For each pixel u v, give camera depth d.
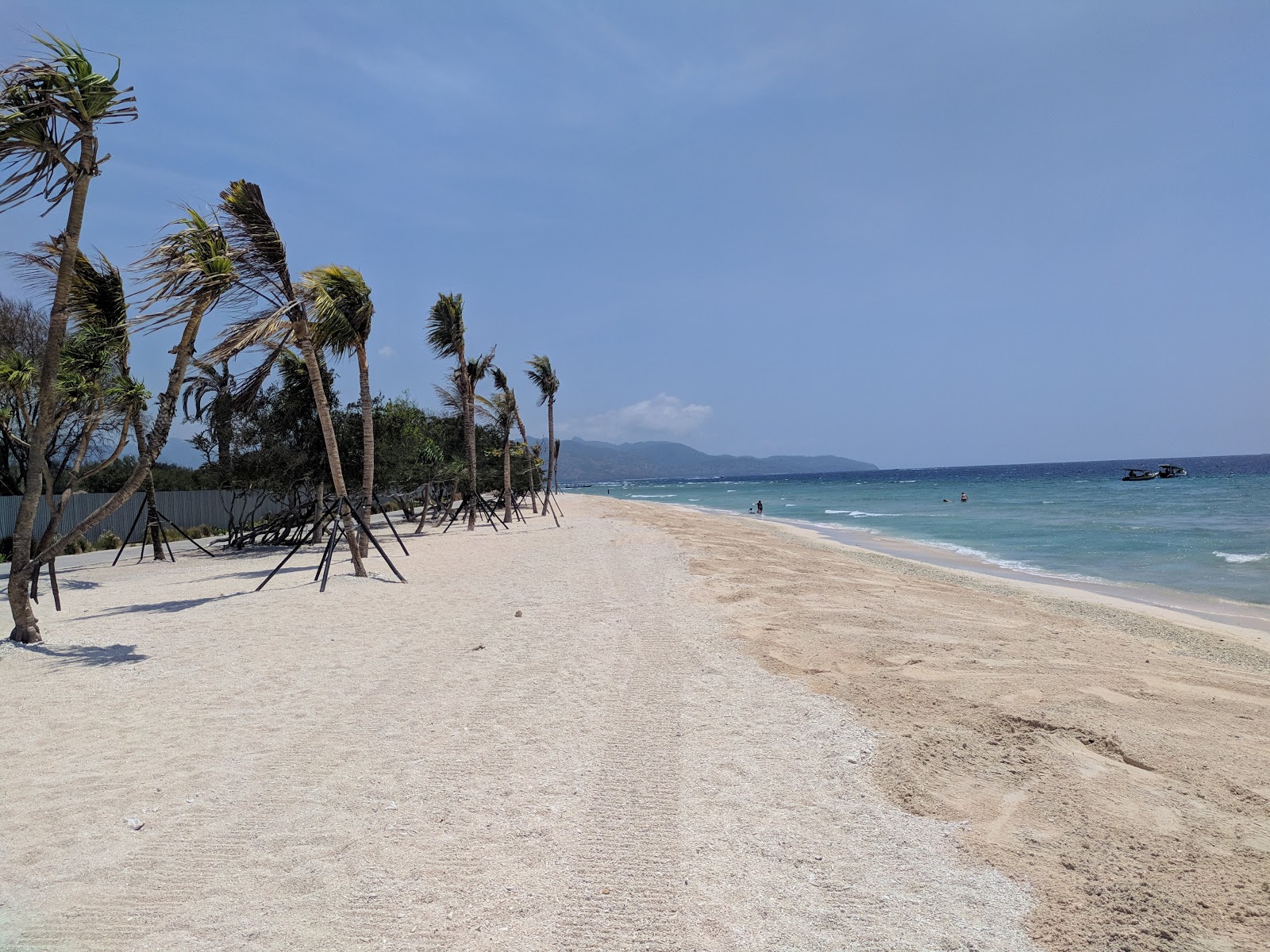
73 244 7.94
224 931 2.87
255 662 7.16
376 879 3.24
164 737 5.11
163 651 7.61
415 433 26.34
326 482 22.72
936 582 13.93
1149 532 26.53
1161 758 4.56
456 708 5.69
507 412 28.69
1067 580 16.50
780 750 4.74
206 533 27.80
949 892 3.09
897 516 40.53
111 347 11.61
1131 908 2.95
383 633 8.42
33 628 7.96
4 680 6.59
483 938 2.80
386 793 4.14
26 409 13.53
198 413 20.56
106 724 5.41
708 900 3.06
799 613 9.47
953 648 7.61
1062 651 7.68
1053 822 3.73
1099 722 5.21
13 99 7.27
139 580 14.68
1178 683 6.55
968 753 4.63
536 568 14.38
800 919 2.91
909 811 3.86
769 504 60.94
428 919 2.93
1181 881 3.15
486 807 3.96
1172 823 3.71
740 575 13.05
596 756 4.68
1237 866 3.29
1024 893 3.07
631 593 11.19
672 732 5.10
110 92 7.57
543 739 5.00
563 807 3.96
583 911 2.98
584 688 6.19
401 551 18.30
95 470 12.16
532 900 3.07
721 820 3.78
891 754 4.58
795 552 18.56
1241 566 17.89
